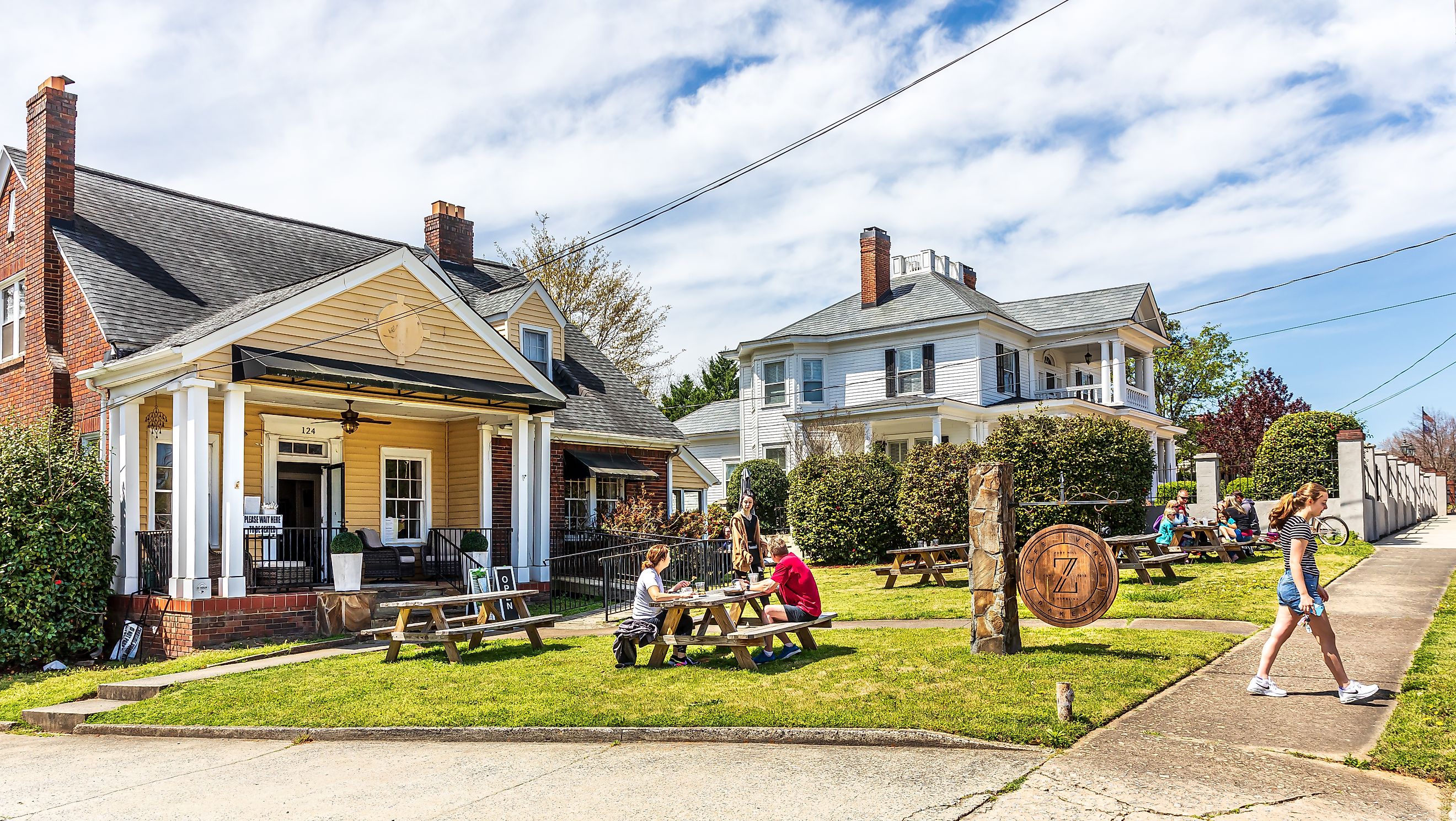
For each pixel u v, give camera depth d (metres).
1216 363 45.94
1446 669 8.45
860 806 6.12
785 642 10.59
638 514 21.30
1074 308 34.78
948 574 18.05
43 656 14.73
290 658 13.41
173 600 14.39
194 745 9.48
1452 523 27.86
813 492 22.47
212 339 14.40
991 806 5.96
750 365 35.66
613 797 6.66
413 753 8.37
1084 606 9.52
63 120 17.66
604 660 11.21
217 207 21.33
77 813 7.19
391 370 16.41
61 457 15.23
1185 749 6.81
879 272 34.56
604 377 25.83
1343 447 20.55
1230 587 13.89
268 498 17.22
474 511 19.33
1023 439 18.08
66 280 17.06
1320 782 6.14
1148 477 18.16
